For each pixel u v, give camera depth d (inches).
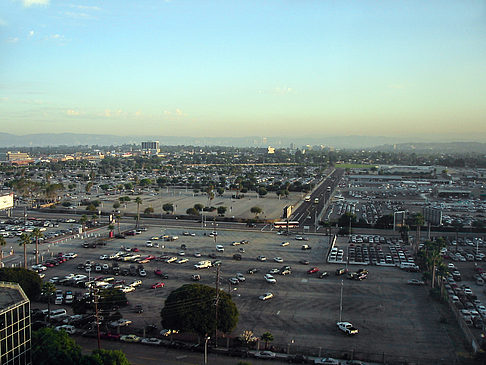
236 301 3144.7
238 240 5241.1
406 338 2529.5
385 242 5206.7
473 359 2253.9
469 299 3208.7
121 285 3412.9
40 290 3132.4
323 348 2397.9
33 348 2055.9
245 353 2316.7
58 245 4931.1
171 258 4276.6
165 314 2490.2
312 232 5807.1
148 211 7032.5
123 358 2016.5
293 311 2955.2
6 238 5275.6
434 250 3627.0
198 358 2289.6
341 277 3752.5
